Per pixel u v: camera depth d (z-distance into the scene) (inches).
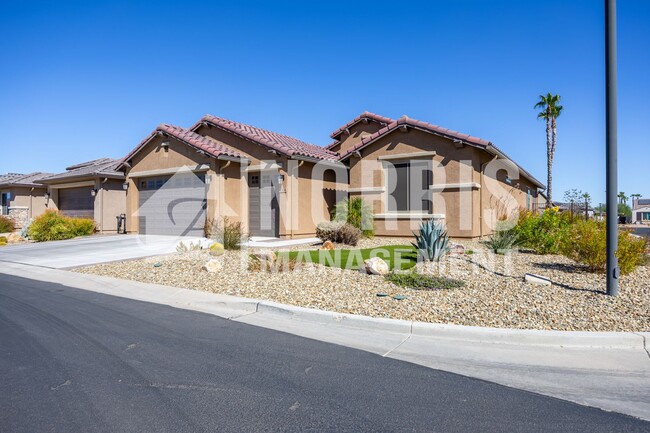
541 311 252.7
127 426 135.0
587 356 197.3
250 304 284.2
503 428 135.3
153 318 263.7
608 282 285.3
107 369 181.3
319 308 270.7
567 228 490.0
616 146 283.9
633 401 154.1
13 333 230.1
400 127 652.1
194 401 152.6
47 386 163.9
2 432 130.2
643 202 3380.9
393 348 209.6
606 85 284.4
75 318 262.1
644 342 208.4
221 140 767.1
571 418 141.9
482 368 184.5
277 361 192.1
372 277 349.4
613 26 281.0
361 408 148.3
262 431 133.0
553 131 1325.0
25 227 798.5
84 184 918.4
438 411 146.4
